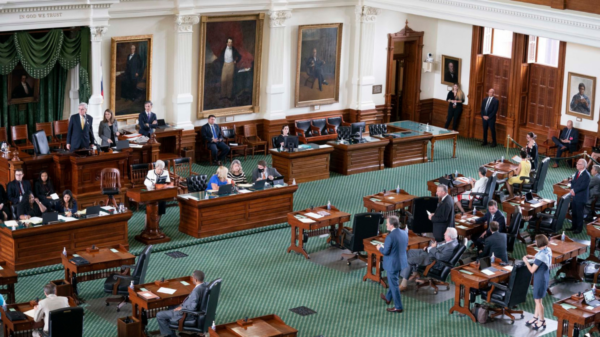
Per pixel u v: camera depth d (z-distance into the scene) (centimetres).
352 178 2022
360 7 2258
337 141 2070
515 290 1258
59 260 1446
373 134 2147
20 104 1852
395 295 1301
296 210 1753
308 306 1322
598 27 1662
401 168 2119
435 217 1488
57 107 1892
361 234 1467
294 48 2194
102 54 1906
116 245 1362
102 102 1866
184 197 1592
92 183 1667
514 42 2262
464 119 2436
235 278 1422
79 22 1762
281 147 1942
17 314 1112
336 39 2262
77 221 1438
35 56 1756
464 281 1273
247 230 1648
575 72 2147
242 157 2142
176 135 2020
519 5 1808
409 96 2483
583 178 1644
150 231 1563
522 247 1584
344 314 1298
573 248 1405
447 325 1267
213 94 2095
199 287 1147
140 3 1916
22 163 1606
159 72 2012
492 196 1738
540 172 1838
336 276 1443
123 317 1246
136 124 2009
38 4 1683
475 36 2347
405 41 2416
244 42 2105
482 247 1503
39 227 1408
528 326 1267
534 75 2272
